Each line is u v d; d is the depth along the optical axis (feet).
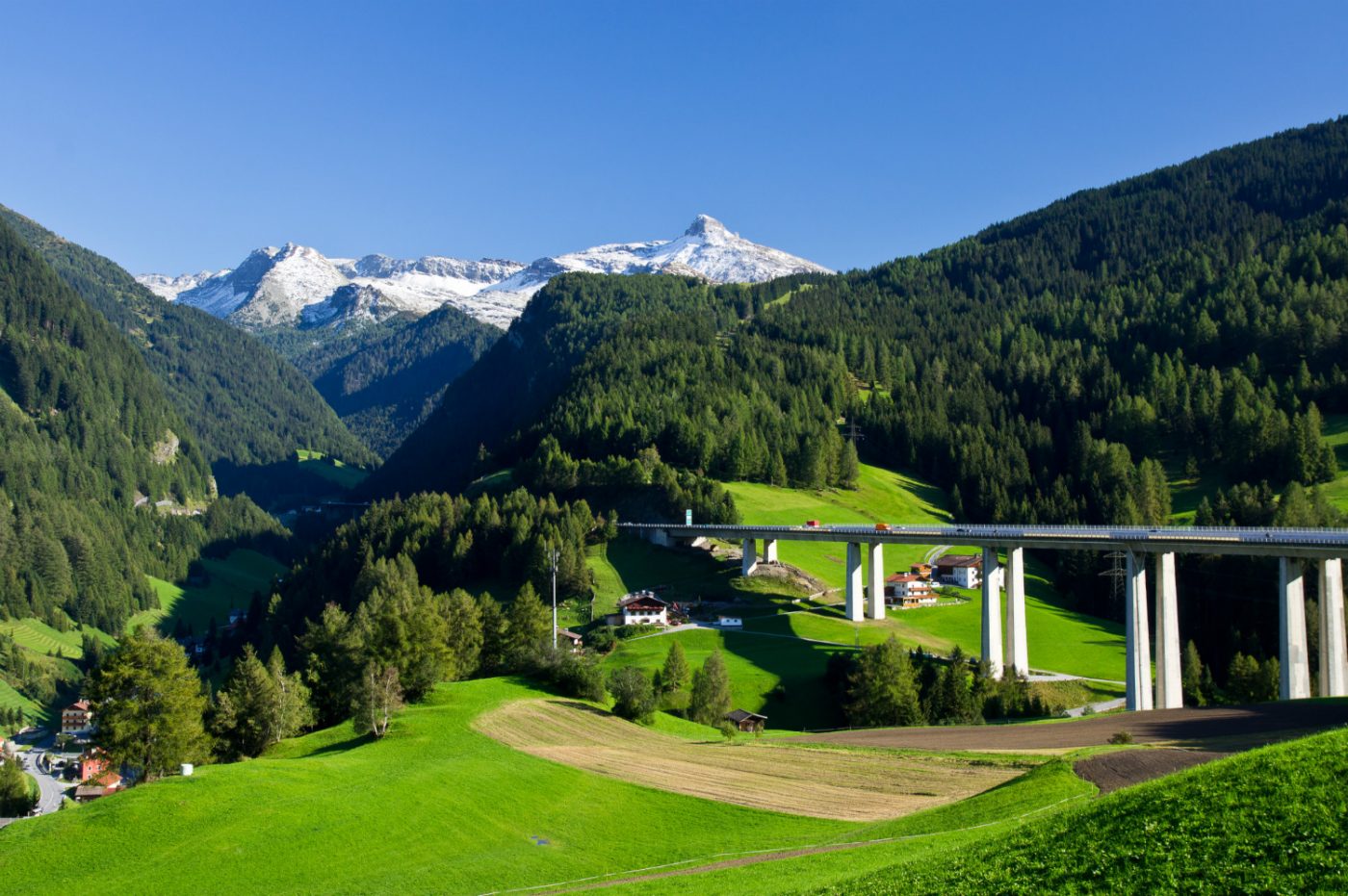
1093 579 651.25
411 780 240.94
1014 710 416.87
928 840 173.27
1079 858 118.73
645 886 167.12
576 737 312.91
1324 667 375.86
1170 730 284.82
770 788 251.19
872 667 406.41
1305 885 98.68
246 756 324.80
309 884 186.70
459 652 442.50
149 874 186.29
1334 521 602.85
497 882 191.83
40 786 552.41
